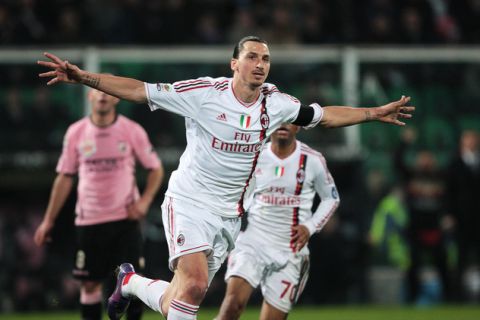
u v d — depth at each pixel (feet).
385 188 194.29
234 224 84.53
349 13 219.00
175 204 82.43
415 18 218.59
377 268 191.21
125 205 110.22
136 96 79.56
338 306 183.52
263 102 81.92
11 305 179.42
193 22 214.28
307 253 100.37
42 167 187.73
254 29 214.07
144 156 111.45
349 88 197.98
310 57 198.70
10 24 201.16
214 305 180.04
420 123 199.11
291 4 218.59
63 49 191.31
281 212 98.17
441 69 201.98
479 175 180.24
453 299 186.60
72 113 188.44
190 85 80.64
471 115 200.95
